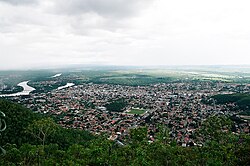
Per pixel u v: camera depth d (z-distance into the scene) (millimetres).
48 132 57594
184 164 39219
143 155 38312
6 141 56594
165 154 39906
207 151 40812
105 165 40031
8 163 44781
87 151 42188
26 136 60062
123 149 43656
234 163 37906
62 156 48000
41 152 47875
